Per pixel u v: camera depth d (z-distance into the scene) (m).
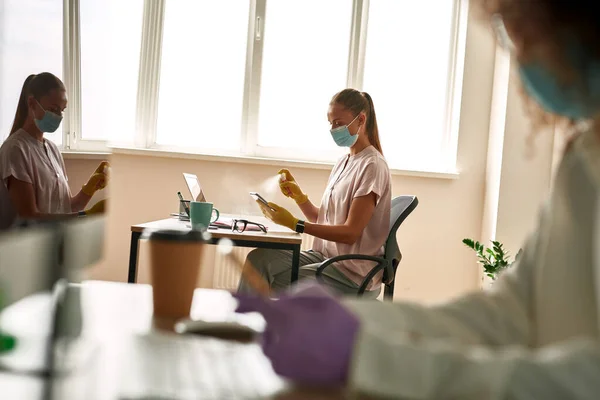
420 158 4.69
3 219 0.59
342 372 0.61
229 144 4.50
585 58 0.61
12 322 0.53
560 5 0.59
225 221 2.93
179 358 0.66
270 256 2.99
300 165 4.34
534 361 0.52
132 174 4.23
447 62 4.67
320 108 4.55
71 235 0.67
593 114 0.67
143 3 4.36
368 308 0.74
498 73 4.53
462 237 4.60
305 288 0.65
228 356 0.69
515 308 0.80
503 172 4.41
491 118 4.59
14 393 0.48
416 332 0.73
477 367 0.52
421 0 4.62
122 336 0.72
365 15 4.55
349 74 4.54
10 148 0.62
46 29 0.71
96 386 0.55
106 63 1.01
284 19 4.50
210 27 4.43
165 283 0.84
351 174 3.02
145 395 0.55
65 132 0.76
